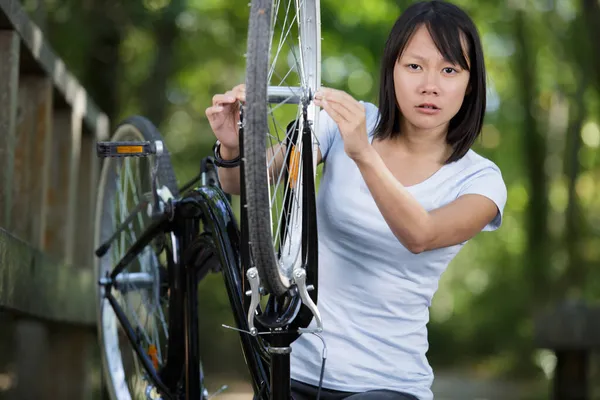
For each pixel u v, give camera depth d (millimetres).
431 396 3885
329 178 3850
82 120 8469
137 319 5371
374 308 3779
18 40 5574
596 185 25219
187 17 18391
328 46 19078
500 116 24766
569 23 21125
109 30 15023
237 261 4039
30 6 12273
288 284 3387
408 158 3820
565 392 9281
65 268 7062
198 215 4430
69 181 7785
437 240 3475
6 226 5316
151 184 4852
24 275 5523
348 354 3773
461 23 3631
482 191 3684
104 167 5867
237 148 3932
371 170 3309
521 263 27453
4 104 5395
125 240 5785
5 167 5340
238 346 20344
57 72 7004
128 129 5422
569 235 20797
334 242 3805
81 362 8664
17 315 5812
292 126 3592
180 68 20391
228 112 3855
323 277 3803
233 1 19594
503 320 28031
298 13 3727
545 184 22375
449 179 3754
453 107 3627
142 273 5207
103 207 5848
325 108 3273
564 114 23969
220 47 20547
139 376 5492
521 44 21875
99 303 5602
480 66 3701
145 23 15523
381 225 3695
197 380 4488
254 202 3080
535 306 21172
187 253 4434
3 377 10062
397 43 3668
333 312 3785
